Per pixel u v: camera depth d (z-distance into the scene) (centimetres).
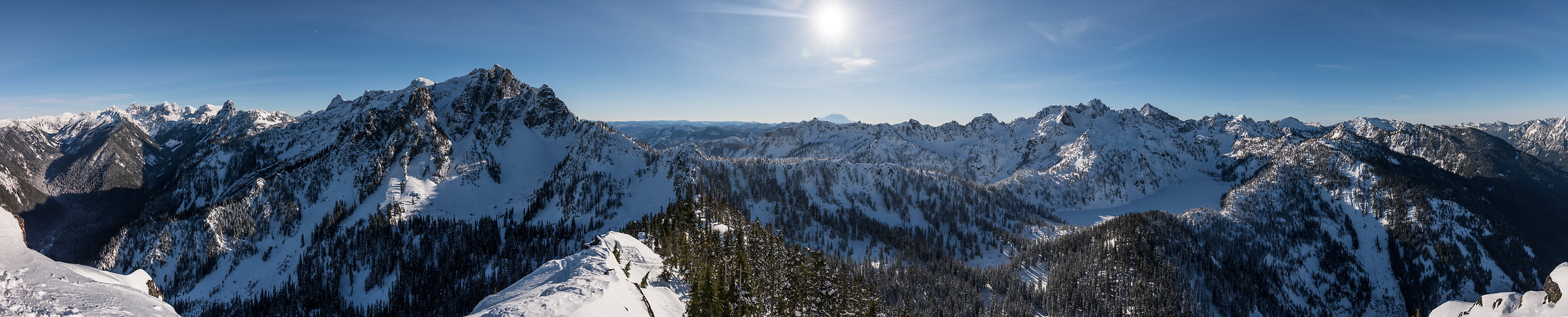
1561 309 2881
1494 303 3447
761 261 10656
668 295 7381
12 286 2403
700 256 9481
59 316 2338
